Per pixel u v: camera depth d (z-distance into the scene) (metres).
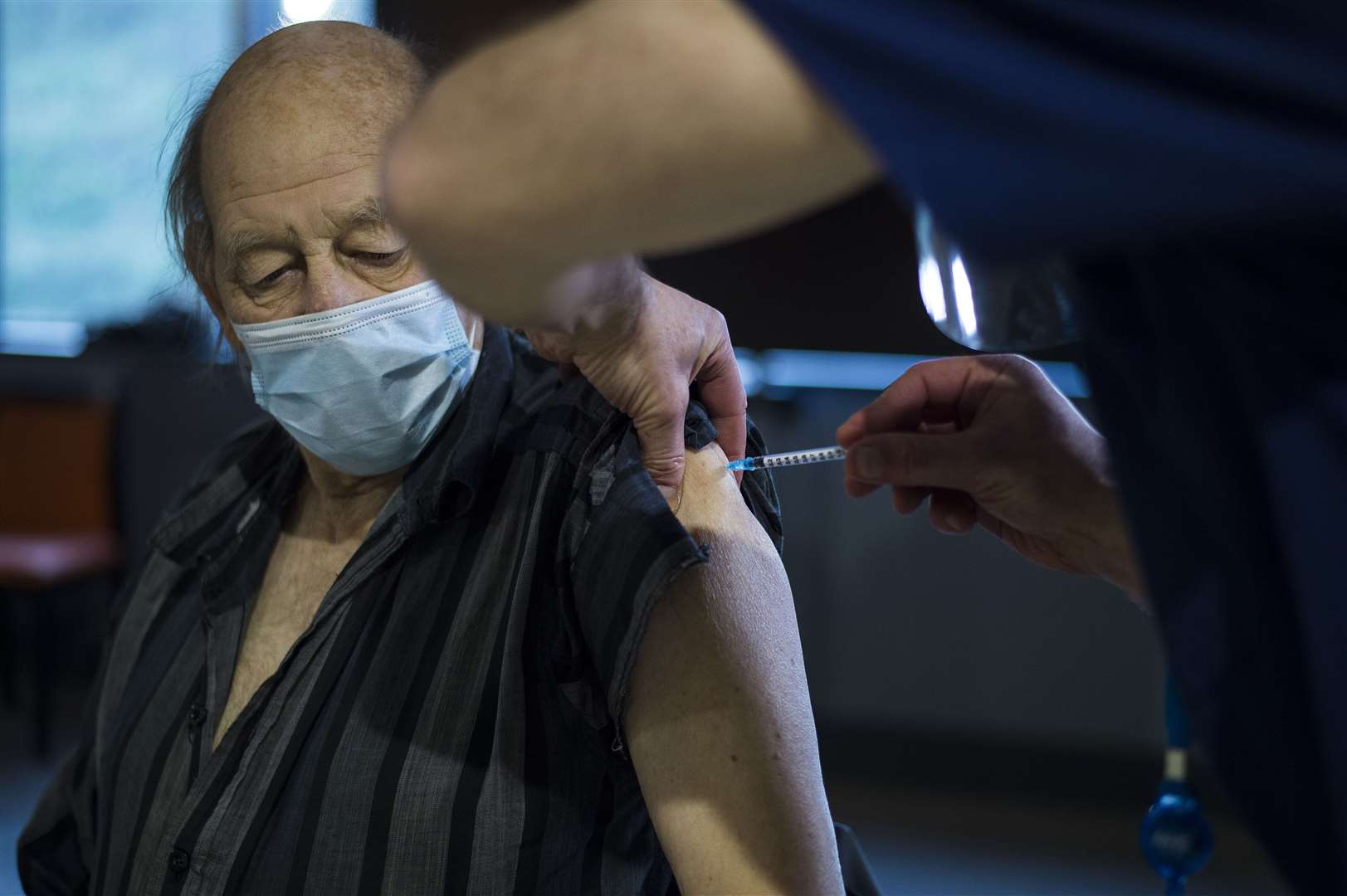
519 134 0.52
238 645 1.06
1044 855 3.34
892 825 3.50
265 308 0.98
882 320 3.71
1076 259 0.54
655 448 0.85
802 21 0.47
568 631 0.88
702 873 0.81
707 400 0.92
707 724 0.82
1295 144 0.44
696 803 0.82
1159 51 0.45
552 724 0.90
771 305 3.76
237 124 0.95
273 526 1.10
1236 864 3.25
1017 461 0.82
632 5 0.52
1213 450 0.52
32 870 1.19
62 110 4.73
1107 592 3.62
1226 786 0.54
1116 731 3.62
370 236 0.94
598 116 0.50
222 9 4.60
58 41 4.70
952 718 3.76
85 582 4.05
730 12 0.50
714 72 0.49
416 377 0.97
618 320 0.76
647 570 0.82
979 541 3.72
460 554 0.95
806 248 3.71
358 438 0.98
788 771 0.82
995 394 0.85
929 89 0.46
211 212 0.99
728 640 0.83
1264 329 0.50
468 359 1.00
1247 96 0.45
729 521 0.88
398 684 0.92
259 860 0.92
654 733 0.83
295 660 0.97
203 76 1.09
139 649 1.14
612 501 0.87
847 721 3.84
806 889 0.81
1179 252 0.51
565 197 0.52
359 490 1.05
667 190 0.51
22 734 4.02
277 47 0.97
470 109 0.54
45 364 4.33
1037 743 3.70
